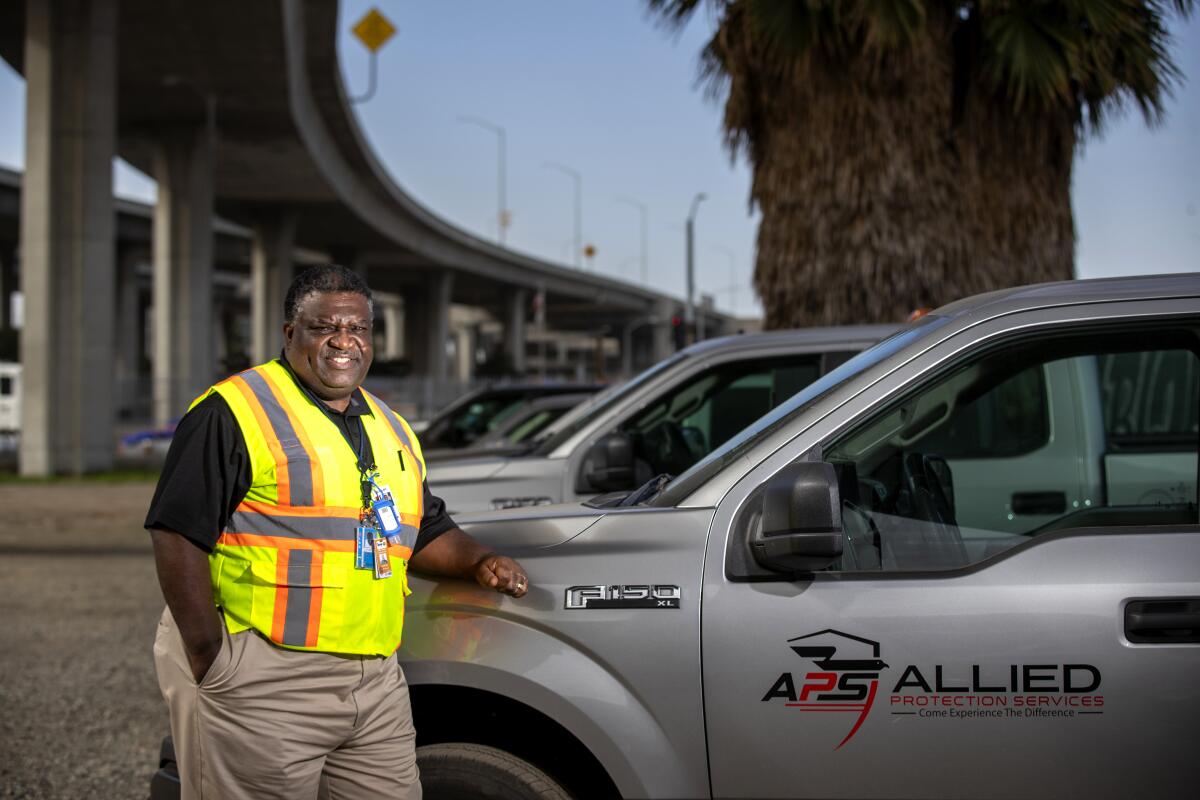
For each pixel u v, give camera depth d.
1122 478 5.66
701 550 2.81
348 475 2.71
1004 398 5.80
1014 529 4.19
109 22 25.03
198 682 2.66
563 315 116.25
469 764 2.89
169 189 39.75
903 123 9.45
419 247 71.44
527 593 2.88
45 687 6.46
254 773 2.66
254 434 2.65
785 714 2.71
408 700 2.85
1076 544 2.72
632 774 2.76
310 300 2.77
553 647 2.83
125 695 6.30
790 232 9.95
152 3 27.48
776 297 10.12
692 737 2.75
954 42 9.78
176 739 2.76
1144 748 2.62
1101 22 8.78
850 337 5.46
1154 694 2.61
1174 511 3.47
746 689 2.72
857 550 2.86
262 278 55.25
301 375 2.79
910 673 2.67
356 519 2.71
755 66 10.07
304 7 33.06
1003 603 2.67
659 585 2.79
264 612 2.65
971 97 9.63
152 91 35.59
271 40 30.41
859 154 9.55
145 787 4.85
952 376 2.89
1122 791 2.62
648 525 2.88
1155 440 6.01
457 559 2.94
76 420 24.39
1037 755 2.64
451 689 2.99
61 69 24.72
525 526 3.05
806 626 2.71
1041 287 3.00
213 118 36.09
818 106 9.66
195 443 2.63
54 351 24.33
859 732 2.69
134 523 15.44
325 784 2.80
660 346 114.31
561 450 5.61
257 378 2.74
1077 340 2.92
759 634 2.72
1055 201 9.90
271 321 55.06
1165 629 2.63
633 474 4.61
